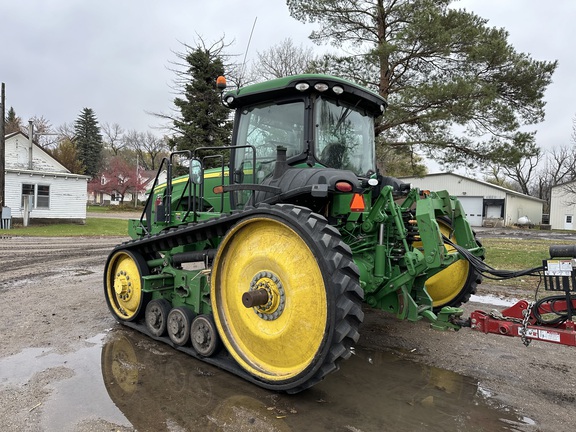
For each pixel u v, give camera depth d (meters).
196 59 23.45
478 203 37.66
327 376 3.79
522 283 8.00
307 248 3.17
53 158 27.25
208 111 23.97
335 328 2.93
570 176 52.88
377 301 3.96
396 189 4.52
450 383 3.67
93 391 3.37
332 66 15.34
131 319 4.99
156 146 69.44
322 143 3.92
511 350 4.51
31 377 3.61
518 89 14.44
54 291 6.94
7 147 25.25
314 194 3.22
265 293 3.37
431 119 13.97
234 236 3.77
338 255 3.00
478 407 3.23
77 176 23.11
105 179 53.81
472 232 4.90
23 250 12.41
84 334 4.80
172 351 4.31
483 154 14.99
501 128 14.32
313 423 2.94
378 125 14.93
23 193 21.34
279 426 2.89
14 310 5.75
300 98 3.89
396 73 15.46
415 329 5.23
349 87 3.93
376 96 4.26
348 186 3.33
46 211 22.17
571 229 36.59
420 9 14.46
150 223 5.39
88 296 6.61
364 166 4.41
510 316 3.61
